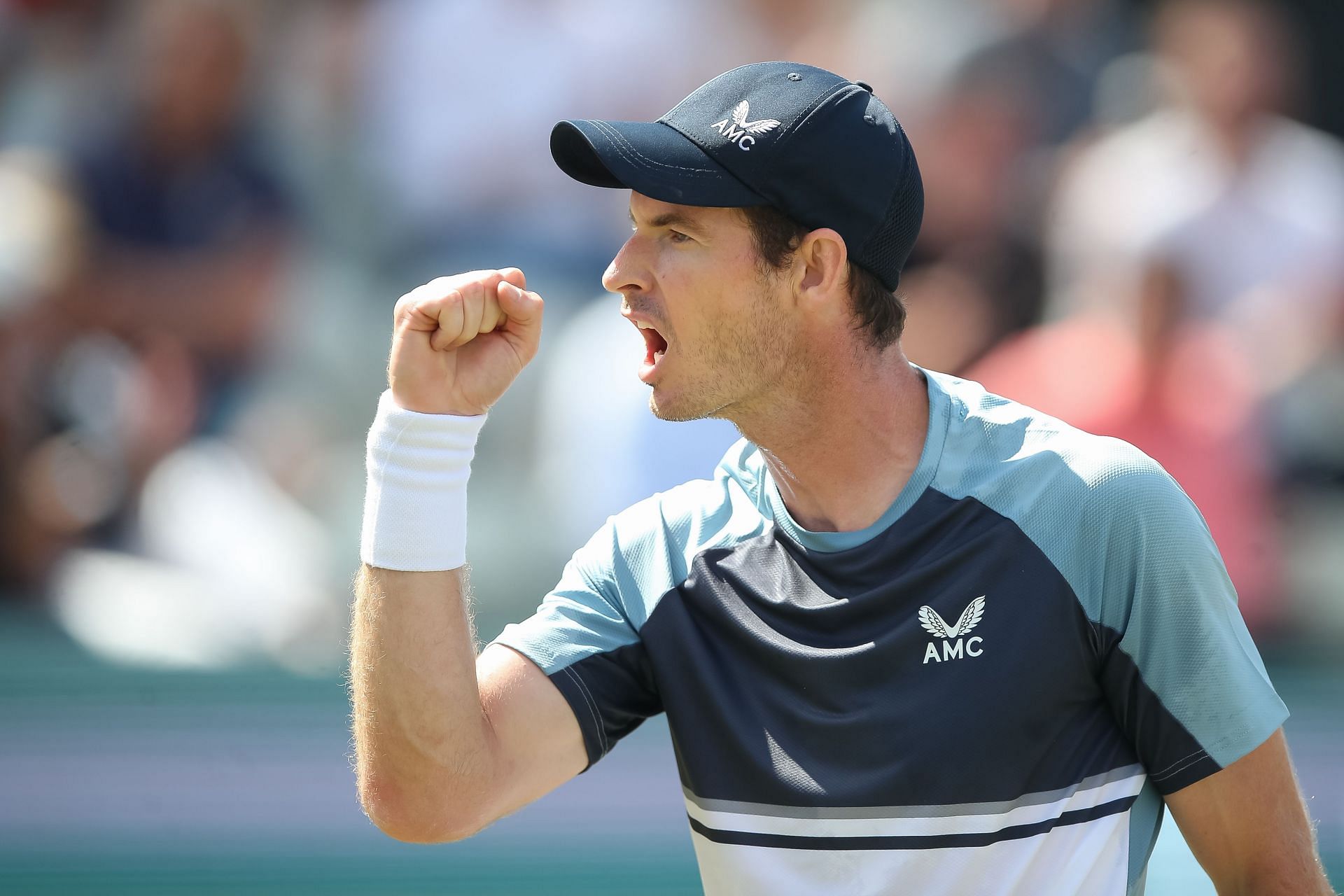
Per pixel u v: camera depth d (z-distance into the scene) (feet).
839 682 24.08
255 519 56.34
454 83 63.62
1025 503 24.08
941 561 23.98
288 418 59.16
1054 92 65.41
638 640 25.80
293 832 46.75
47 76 62.90
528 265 62.18
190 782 47.16
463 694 24.34
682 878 46.34
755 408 25.16
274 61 63.57
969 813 23.59
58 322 58.95
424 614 24.25
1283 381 59.06
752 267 24.62
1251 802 23.58
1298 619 53.83
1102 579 23.62
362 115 64.13
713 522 25.98
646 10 65.31
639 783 46.65
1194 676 23.26
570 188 63.21
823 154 24.40
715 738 25.02
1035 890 23.70
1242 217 61.77
